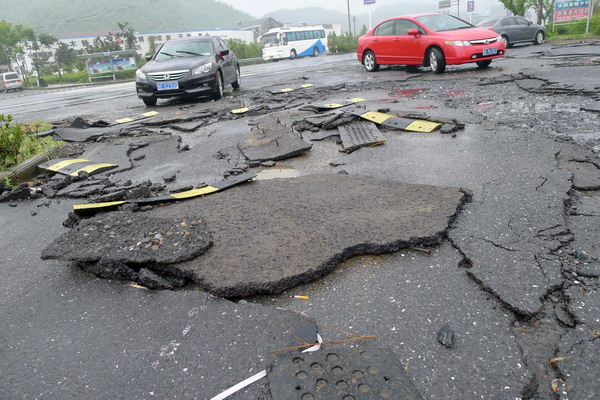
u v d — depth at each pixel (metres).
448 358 1.99
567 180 3.76
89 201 4.07
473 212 3.34
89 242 2.97
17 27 70.38
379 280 2.62
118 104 12.17
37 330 2.41
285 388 1.85
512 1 32.91
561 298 2.33
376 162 4.79
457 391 1.82
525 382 1.84
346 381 1.86
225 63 11.83
